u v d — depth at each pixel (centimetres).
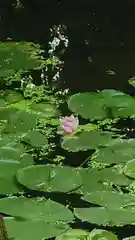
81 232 142
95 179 163
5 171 166
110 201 153
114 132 191
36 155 176
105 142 182
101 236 141
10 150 177
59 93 222
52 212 148
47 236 139
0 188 158
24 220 144
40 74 238
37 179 161
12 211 148
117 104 207
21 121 196
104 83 233
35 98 215
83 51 261
